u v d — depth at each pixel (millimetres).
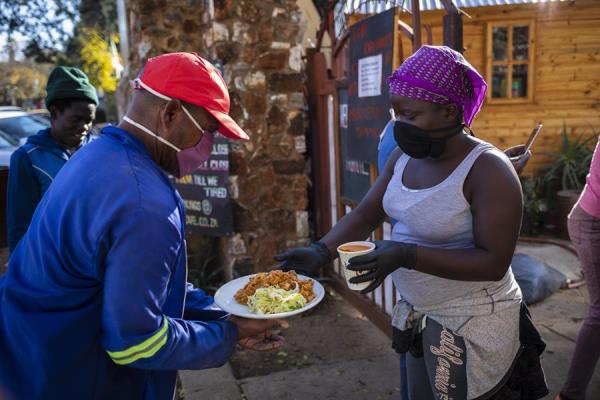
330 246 2068
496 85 7258
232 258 4672
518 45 7113
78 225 1313
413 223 1794
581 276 4973
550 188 7074
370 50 3531
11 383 1407
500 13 6957
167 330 1396
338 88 4391
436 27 6684
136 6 4941
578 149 6992
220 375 3479
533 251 5867
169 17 4891
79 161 1398
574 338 3711
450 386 1812
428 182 1776
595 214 2520
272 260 4766
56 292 1377
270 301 1794
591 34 7039
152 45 4879
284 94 4629
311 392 3238
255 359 3719
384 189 2098
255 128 4582
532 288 4359
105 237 1299
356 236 2107
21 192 2691
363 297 4379
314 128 4965
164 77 1447
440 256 1611
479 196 1638
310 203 5273
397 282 1925
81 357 1420
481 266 1603
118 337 1327
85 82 2758
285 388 3295
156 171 1429
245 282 2121
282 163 4695
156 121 1472
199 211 4734
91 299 1405
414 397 2014
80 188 1325
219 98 1506
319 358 3684
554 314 4160
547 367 3312
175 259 1413
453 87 1639
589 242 2559
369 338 3965
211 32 4500
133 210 1305
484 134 7352
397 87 1687
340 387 3283
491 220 1604
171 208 1385
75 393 1436
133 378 1566
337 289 4867
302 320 4348
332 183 4785
